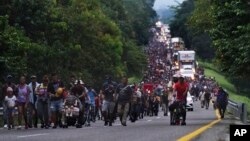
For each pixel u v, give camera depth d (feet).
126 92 127.65
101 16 418.31
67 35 285.64
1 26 185.26
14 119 138.41
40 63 239.71
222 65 161.79
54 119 123.65
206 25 285.02
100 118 186.09
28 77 222.07
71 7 344.49
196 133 92.32
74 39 311.88
